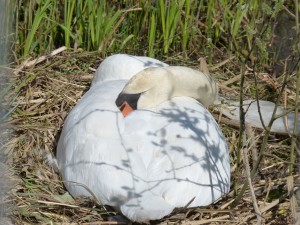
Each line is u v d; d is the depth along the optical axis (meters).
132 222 9.11
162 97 9.80
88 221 9.39
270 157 10.85
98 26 12.88
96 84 10.98
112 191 8.87
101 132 9.24
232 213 9.55
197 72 10.30
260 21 10.70
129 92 9.69
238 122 11.29
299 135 10.88
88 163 9.16
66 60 12.60
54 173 10.25
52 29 13.11
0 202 8.95
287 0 13.09
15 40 12.56
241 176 10.36
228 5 13.57
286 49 12.95
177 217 9.20
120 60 11.12
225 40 13.22
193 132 9.31
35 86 11.91
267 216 9.65
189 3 13.05
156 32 13.34
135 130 9.23
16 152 10.68
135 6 13.24
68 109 11.63
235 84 12.53
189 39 13.31
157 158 9.02
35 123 11.26
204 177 9.06
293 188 9.66
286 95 11.96
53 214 9.55
